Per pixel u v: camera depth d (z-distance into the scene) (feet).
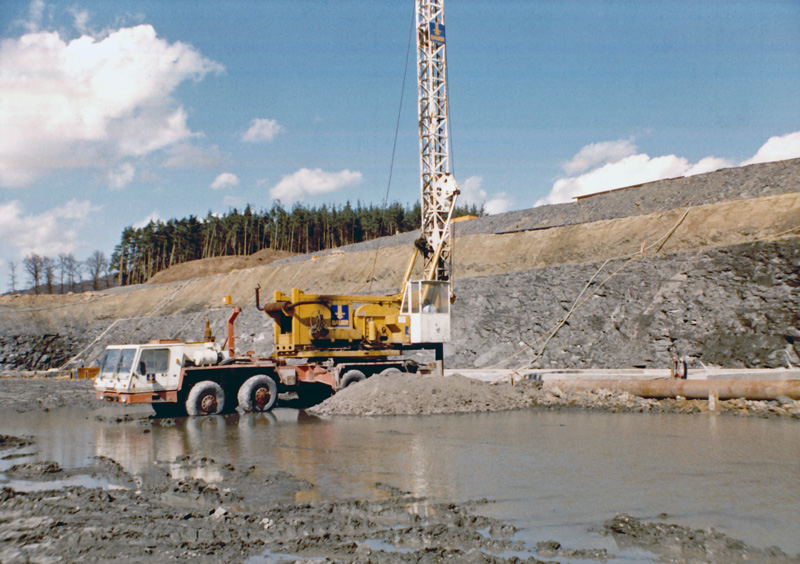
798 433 45.01
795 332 74.64
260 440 45.60
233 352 69.31
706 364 78.28
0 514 26.58
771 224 95.55
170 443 45.37
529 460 36.68
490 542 22.13
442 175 90.89
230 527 24.02
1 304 186.19
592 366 87.20
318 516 25.34
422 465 35.60
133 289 204.85
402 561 20.15
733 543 21.70
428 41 92.73
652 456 37.37
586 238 122.42
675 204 120.37
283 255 304.09
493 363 97.09
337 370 68.95
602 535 23.00
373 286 156.97
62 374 141.38
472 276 127.44
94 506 27.20
